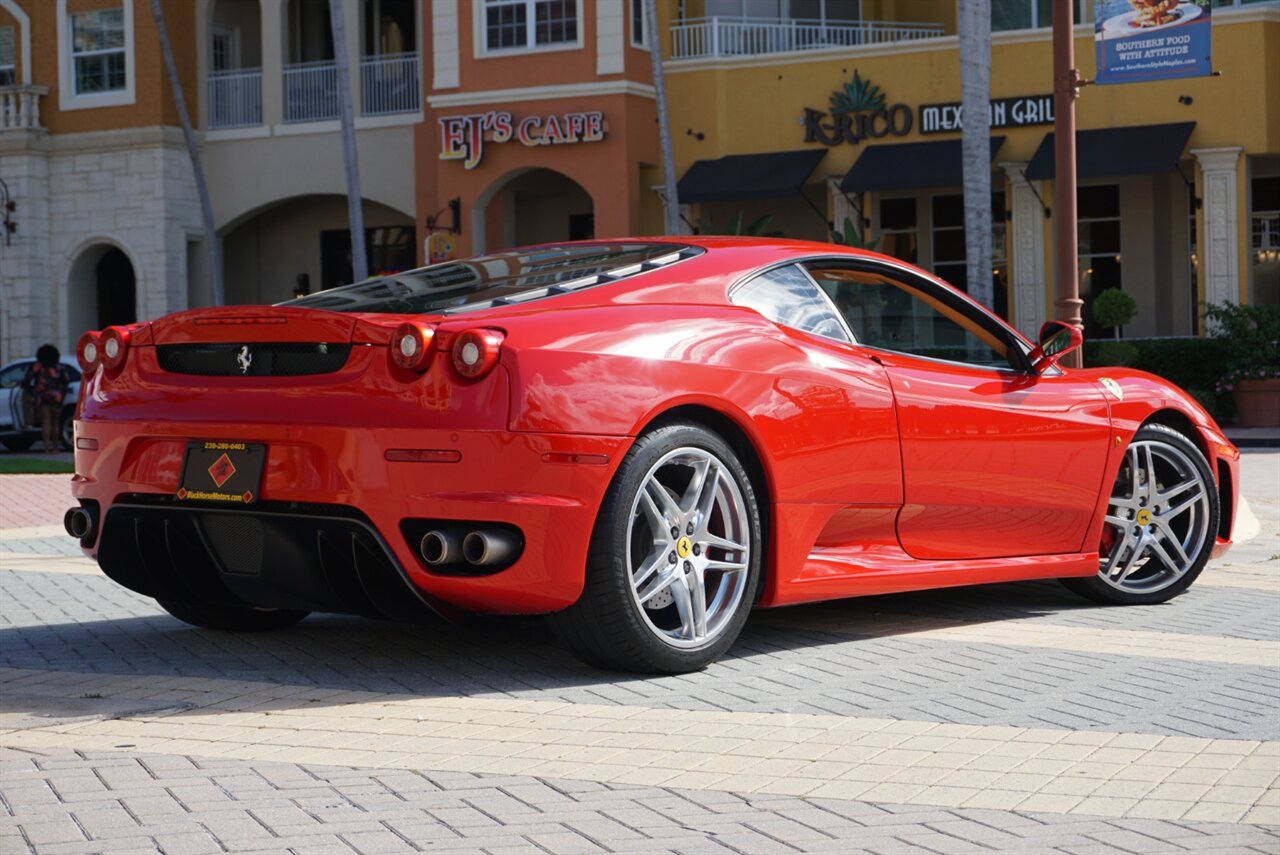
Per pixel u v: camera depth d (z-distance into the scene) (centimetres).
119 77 2870
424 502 435
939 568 551
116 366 500
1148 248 2431
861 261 555
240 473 459
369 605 466
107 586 704
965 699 448
